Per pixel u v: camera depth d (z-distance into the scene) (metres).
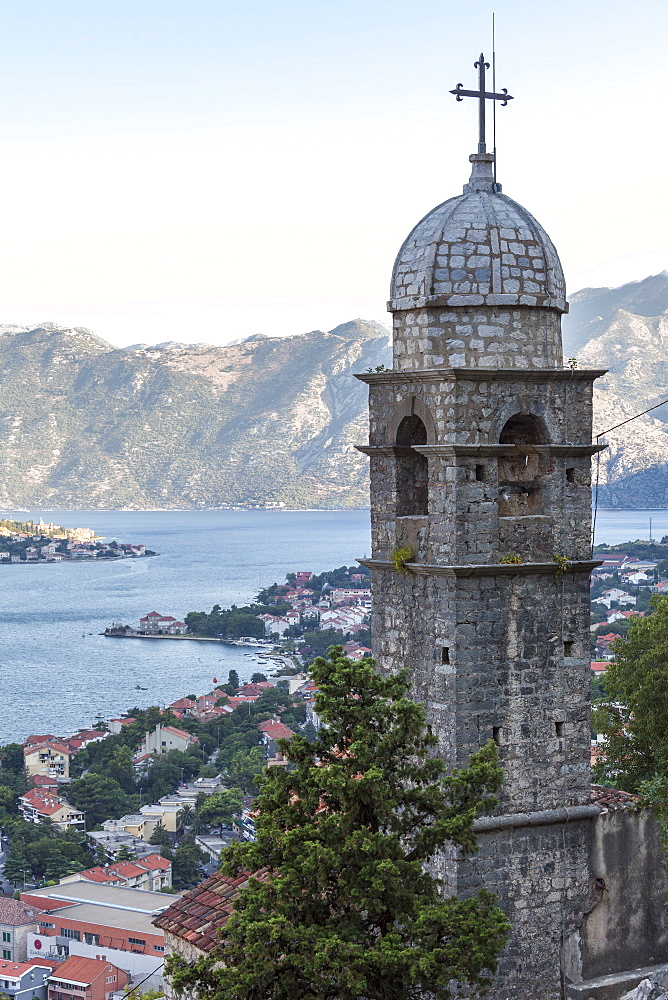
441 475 36.09
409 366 37.34
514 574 36.19
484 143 38.00
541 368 36.59
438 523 36.28
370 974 29.16
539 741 36.56
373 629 38.75
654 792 38.25
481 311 36.34
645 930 37.72
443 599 36.00
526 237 36.84
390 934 28.84
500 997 36.09
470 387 35.88
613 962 37.31
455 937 29.38
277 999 28.84
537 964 36.53
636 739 48.47
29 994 133.62
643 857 37.69
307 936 28.53
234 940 29.94
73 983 132.00
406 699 31.25
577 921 36.94
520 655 36.34
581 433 37.28
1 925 142.88
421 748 33.84
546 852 36.66
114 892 154.88
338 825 29.58
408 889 29.48
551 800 36.66
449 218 36.94
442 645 36.09
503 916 29.83
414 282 36.91
